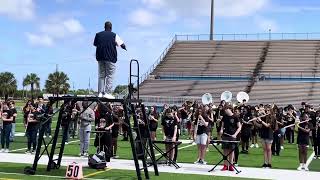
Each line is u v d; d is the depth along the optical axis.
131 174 12.62
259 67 57.53
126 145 20.88
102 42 12.34
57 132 13.16
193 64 60.59
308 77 54.06
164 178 12.09
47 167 13.04
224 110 13.94
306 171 13.80
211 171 13.45
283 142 23.25
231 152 13.51
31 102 19.34
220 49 63.03
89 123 16.45
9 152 17.08
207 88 54.50
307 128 14.15
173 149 14.66
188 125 24.84
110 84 12.52
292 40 62.44
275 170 13.90
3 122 17.19
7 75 114.25
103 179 11.70
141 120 14.52
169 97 50.69
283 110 22.08
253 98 50.72
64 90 110.88
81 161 15.12
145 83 57.56
